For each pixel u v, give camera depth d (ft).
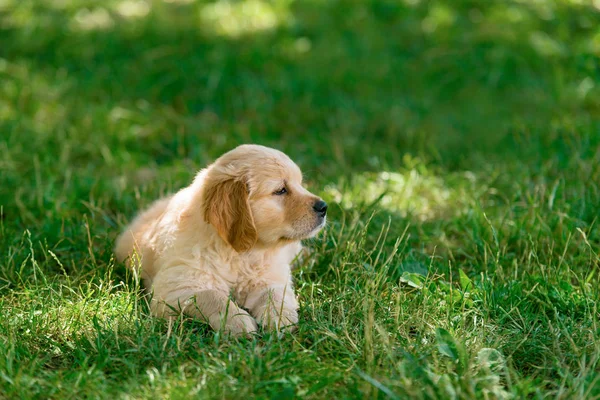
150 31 39.58
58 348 14.99
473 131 31.73
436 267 19.70
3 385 13.39
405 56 38.93
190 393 13.02
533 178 25.34
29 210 23.17
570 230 20.40
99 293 16.87
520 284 17.53
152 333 15.15
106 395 12.98
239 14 43.04
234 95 34.50
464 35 39.24
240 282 17.24
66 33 39.86
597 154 25.67
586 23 39.78
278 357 14.23
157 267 17.79
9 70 35.47
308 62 37.42
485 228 21.03
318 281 18.83
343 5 44.11
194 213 17.20
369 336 14.32
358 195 24.20
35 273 17.67
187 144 30.07
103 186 24.98
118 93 34.37
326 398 13.20
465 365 13.89
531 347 15.10
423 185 25.57
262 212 16.67
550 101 33.88
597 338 15.05
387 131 32.04
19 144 27.81
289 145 30.22
